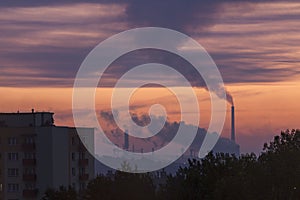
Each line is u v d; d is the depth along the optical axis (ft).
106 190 480.23
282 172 381.60
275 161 385.29
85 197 490.49
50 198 509.76
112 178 497.05
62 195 506.07
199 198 397.39
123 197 476.95
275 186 382.01
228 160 405.18
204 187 398.62
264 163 389.60
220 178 398.21
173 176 421.59
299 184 380.17
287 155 387.34
